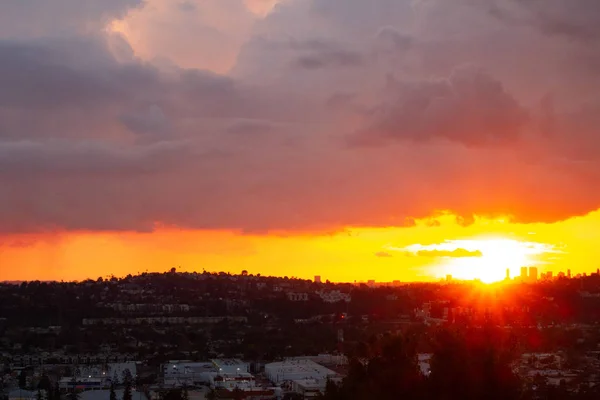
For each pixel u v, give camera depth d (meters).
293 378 197.38
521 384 81.12
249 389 186.50
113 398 179.75
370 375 84.75
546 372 179.50
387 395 80.44
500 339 83.38
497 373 77.19
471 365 77.19
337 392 88.94
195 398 182.38
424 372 94.44
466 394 76.88
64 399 185.62
